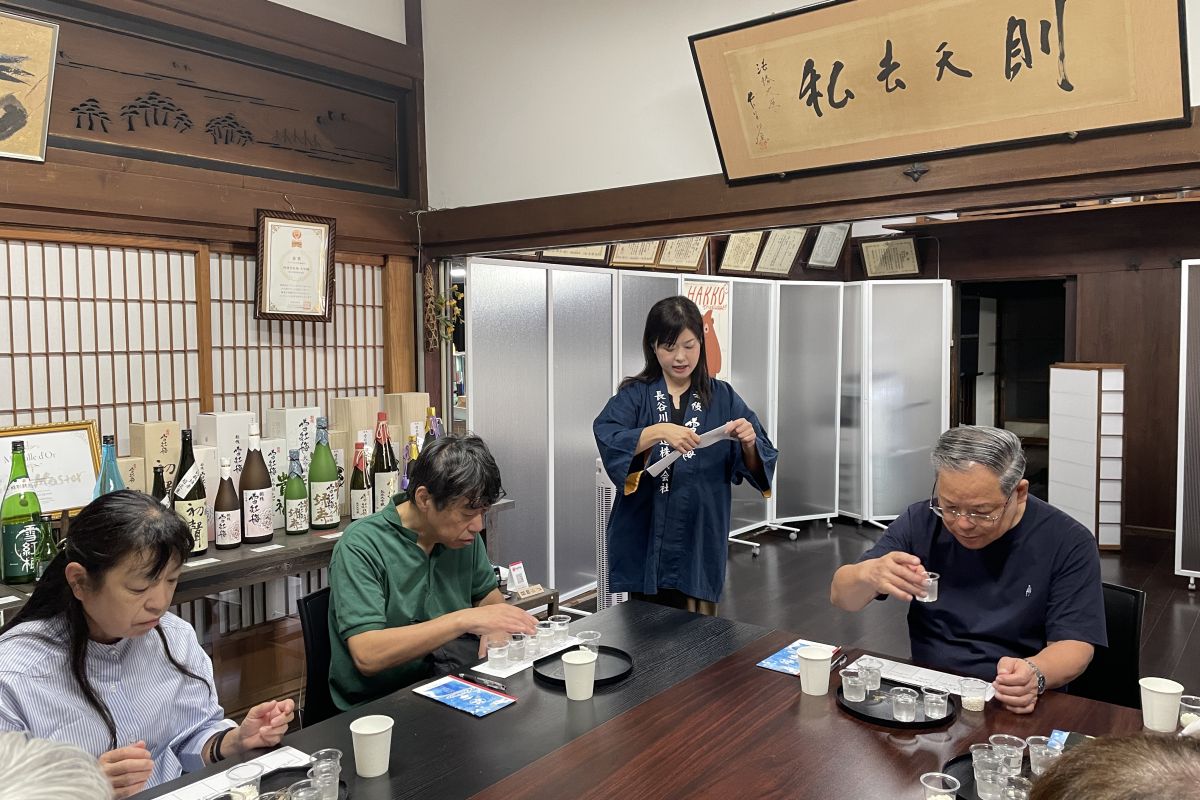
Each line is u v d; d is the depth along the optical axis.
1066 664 1.81
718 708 1.70
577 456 4.80
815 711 1.69
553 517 4.64
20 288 2.64
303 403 3.49
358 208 3.61
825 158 2.80
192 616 3.07
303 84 3.44
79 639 1.54
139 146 2.93
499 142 3.67
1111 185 2.37
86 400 2.81
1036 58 2.33
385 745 1.43
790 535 6.38
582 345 4.79
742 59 2.78
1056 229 6.75
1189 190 2.30
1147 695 1.57
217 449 2.92
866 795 1.37
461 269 4.03
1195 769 0.55
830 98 2.70
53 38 2.61
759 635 2.15
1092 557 1.92
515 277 4.35
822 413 6.61
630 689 1.80
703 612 2.74
